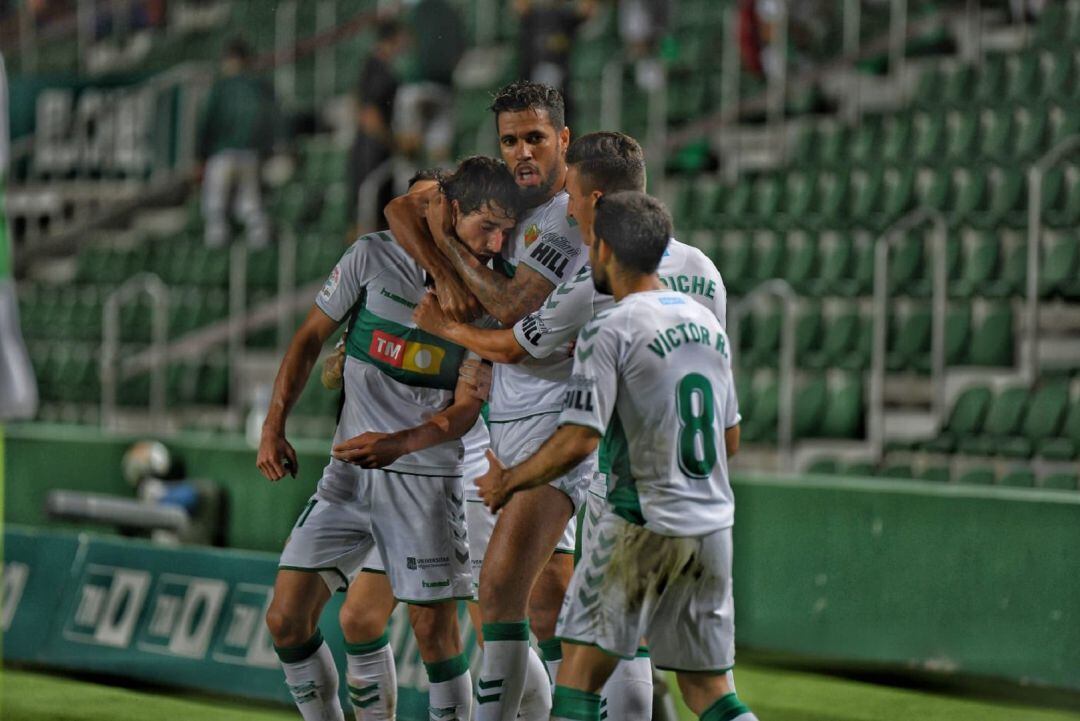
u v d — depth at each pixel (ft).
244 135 140.56
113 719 61.98
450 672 48.88
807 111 132.57
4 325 44.01
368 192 119.34
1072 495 64.80
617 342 39.83
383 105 122.62
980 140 119.85
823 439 102.58
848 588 71.26
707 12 148.77
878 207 118.93
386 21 123.24
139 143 149.48
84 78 151.84
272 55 153.69
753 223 121.90
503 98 46.42
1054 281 102.06
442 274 46.06
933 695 66.85
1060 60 121.19
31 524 99.14
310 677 48.83
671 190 130.31
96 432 104.01
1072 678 63.31
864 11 137.80
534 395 47.24
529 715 50.14
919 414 100.48
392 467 47.60
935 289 95.66
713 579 40.27
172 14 179.32
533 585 46.29
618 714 45.96
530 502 45.39
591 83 145.59
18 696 66.64
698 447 40.19
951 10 132.05
